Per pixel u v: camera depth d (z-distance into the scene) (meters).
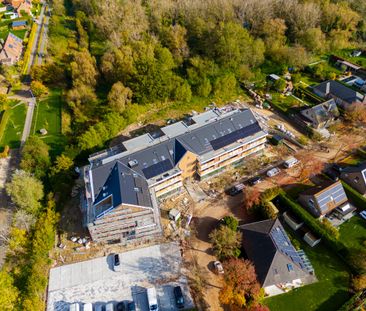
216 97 121.00
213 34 131.00
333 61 145.25
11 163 93.75
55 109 114.56
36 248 69.00
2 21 171.38
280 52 136.12
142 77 110.56
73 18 175.38
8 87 126.56
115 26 140.25
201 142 85.62
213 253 73.31
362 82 128.38
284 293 66.31
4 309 59.62
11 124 107.88
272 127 108.75
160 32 138.62
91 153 95.06
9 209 81.81
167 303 64.88
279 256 65.69
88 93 113.62
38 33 162.62
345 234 76.44
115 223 69.56
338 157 97.62
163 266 71.06
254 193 82.56
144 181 77.38
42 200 81.56
